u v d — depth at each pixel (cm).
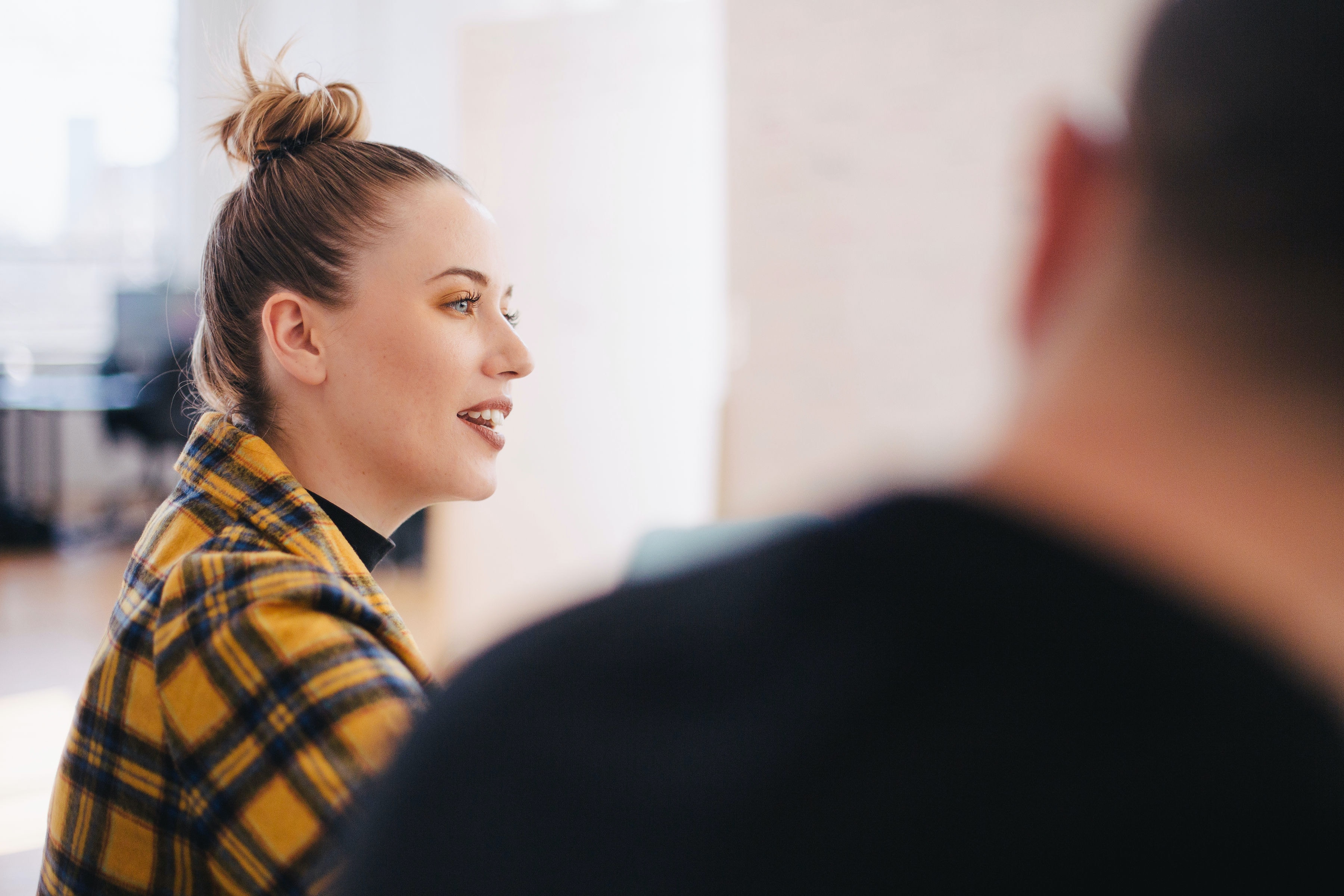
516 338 91
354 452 88
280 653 66
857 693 26
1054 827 24
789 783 26
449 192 89
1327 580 24
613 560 352
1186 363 25
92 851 71
